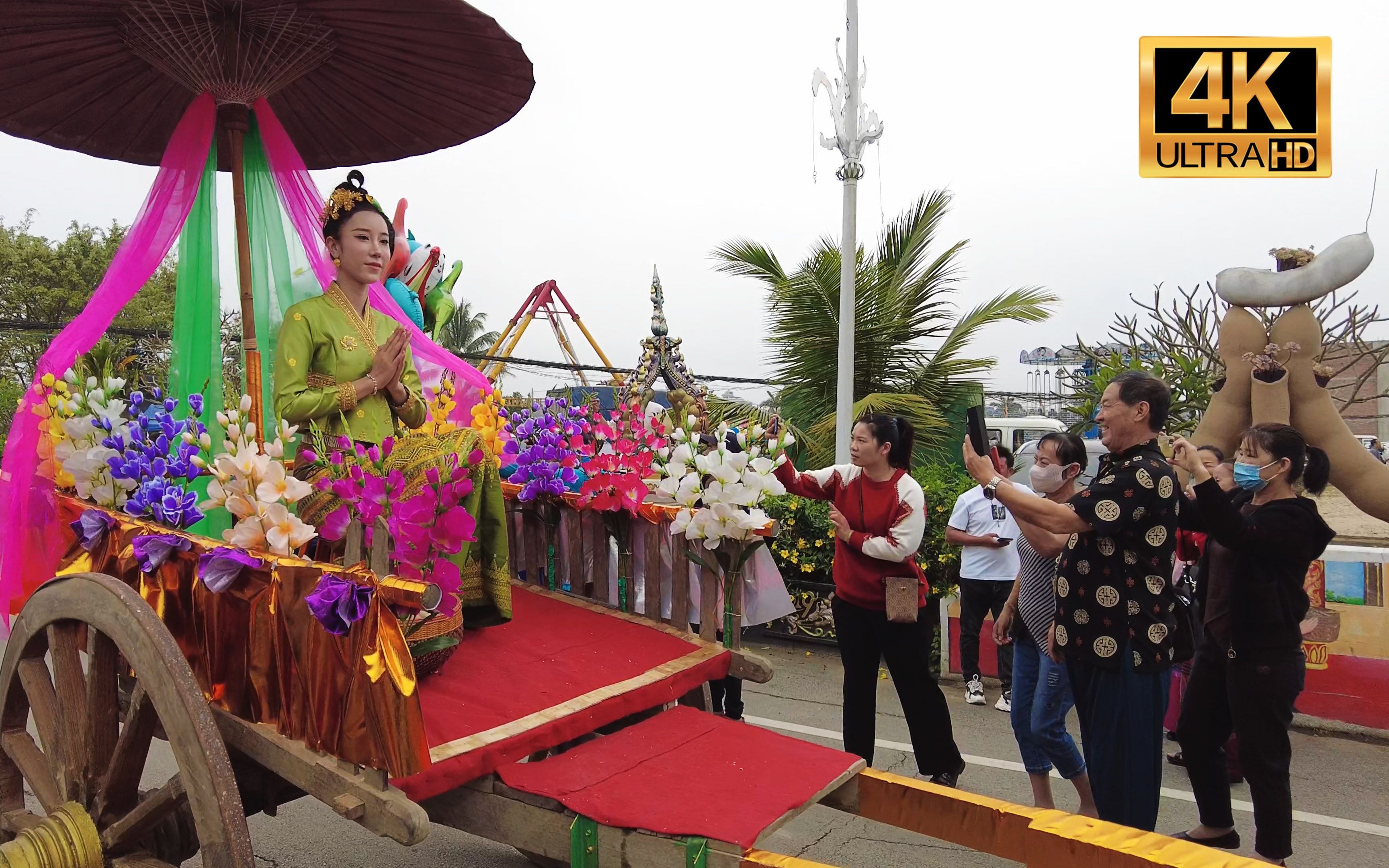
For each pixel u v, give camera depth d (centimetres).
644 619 312
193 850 234
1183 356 869
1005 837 196
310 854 348
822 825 392
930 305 1020
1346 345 796
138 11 259
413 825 167
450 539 211
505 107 328
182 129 292
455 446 277
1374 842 373
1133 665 274
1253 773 314
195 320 303
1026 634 384
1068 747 364
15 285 1488
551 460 344
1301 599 317
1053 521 276
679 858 177
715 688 493
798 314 1021
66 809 230
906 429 370
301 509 265
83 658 321
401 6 263
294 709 198
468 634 287
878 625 371
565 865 321
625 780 203
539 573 355
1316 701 515
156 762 432
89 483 257
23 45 267
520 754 210
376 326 305
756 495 284
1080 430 934
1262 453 322
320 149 366
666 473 318
